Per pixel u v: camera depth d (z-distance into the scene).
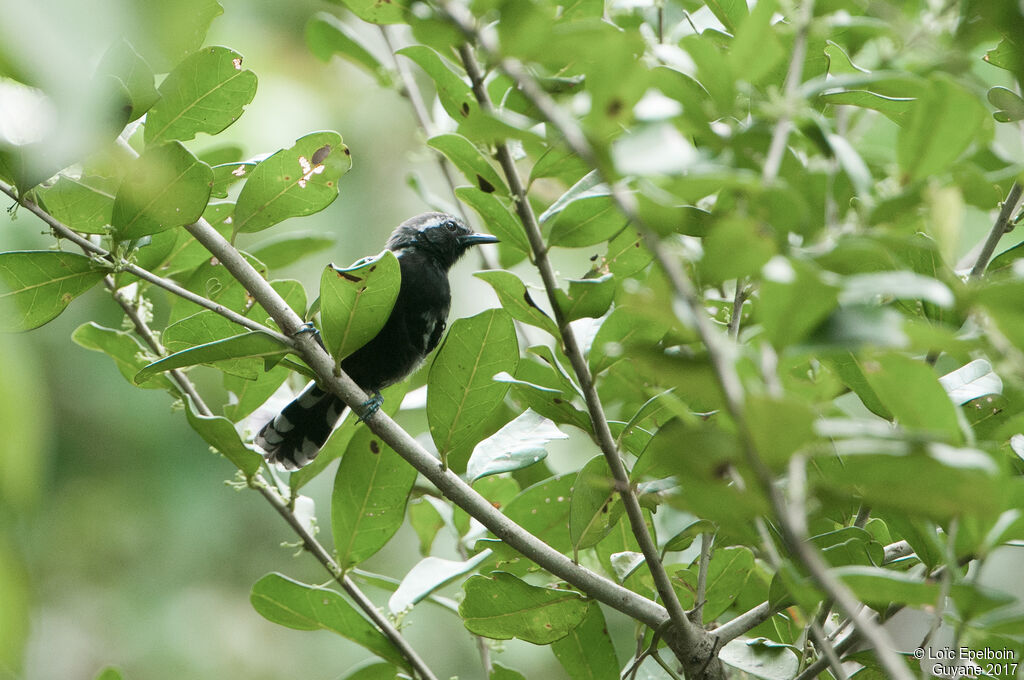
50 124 2.82
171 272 7.57
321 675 13.50
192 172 5.76
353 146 14.10
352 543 6.86
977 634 4.31
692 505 3.54
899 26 5.68
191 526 13.23
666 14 7.42
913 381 3.88
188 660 13.04
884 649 3.21
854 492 3.77
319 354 6.27
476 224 12.15
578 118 5.78
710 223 5.50
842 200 5.73
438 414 6.20
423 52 5.94
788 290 3.33
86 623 12.92
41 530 12.65
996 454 4.16
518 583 6.30
